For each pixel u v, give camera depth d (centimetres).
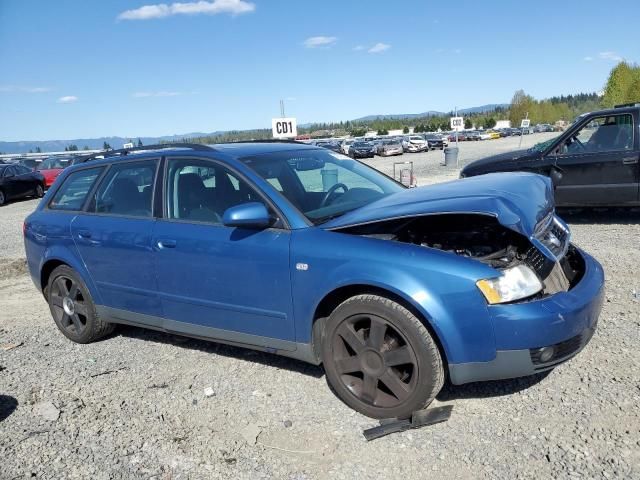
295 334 355
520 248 333
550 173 853
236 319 381
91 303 474
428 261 306
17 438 335
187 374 410
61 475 296
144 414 354
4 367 449
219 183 396
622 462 270
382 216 325
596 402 324
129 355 457
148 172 438
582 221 897
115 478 290
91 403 374
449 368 306
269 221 358
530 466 274
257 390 376
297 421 333
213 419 343
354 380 341
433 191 365
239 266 368
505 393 345
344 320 332
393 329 315
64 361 454
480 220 353
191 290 399
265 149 434
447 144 5550
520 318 290
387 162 3375
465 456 286
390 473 279
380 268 314
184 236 396
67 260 478
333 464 290
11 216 1616
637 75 7406
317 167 434
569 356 310
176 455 307
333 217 368
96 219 463
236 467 293
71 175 510
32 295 679
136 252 425
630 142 804
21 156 4197
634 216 898
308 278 339
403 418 323
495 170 905
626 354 381
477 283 295
